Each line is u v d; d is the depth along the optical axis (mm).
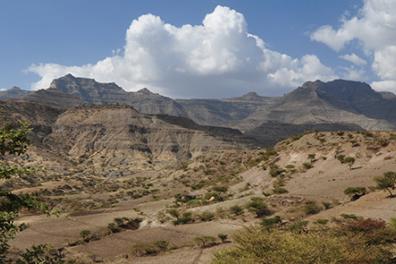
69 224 90875
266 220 64062
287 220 66000
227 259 21094
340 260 20578
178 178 178125
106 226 88688
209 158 191000
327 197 75000
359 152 100438
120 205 127000
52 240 77500
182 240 69562
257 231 22719
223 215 80625
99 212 108125
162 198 133875
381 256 24453
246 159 170625
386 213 50719
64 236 80562
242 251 21141
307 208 69125
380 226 32781
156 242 66375
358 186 75812
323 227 43688
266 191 95312
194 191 133625
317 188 83000
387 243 29797
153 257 58000
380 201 57531
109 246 71688
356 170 90625
